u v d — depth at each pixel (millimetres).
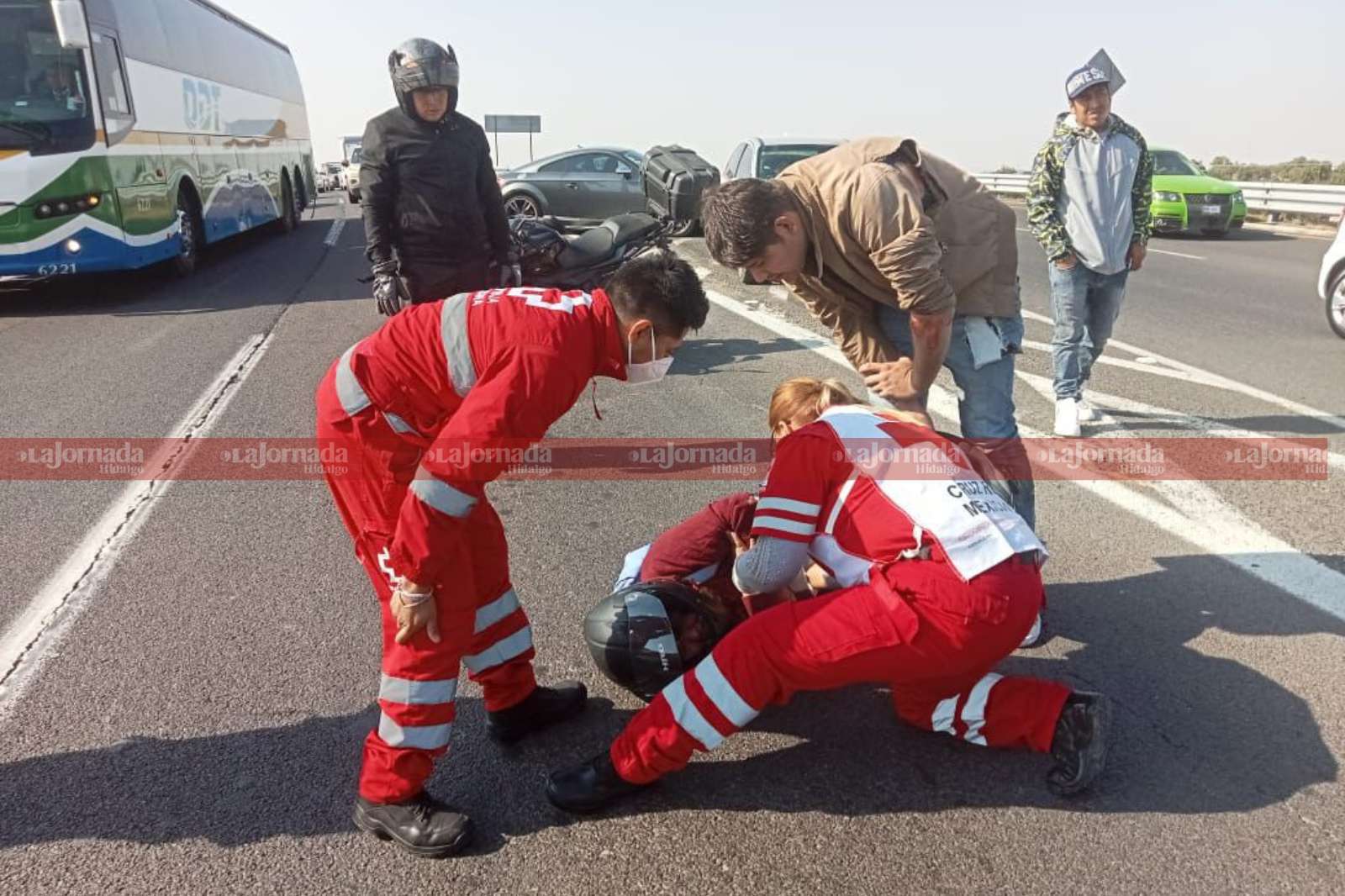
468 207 5004
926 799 2533
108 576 3793
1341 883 2225
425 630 2273
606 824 2461
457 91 4914
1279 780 2570
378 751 2344
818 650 2328
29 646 3271
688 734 2379
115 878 2258
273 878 2268
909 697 2744
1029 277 12133
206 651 3236
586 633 2875
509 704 2777
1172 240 16672
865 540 2428
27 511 4453
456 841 2322
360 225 20297
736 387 6465
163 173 11211
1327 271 8094
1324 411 5781
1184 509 4293
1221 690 2961
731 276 10984
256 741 2770
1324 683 2986
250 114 15805
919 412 3084
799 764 2689
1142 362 7082
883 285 2963
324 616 3465
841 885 2238
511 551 4020
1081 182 4852
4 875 2264
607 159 15320
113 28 10039
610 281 2258
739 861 2320
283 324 8867
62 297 10750
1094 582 3643
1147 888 2215
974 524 2365
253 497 4613
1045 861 2305
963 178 3080
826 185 2814
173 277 12141
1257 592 3545
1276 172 27984
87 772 2631
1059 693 2533
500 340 2133
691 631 2787
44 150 9219
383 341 2252
